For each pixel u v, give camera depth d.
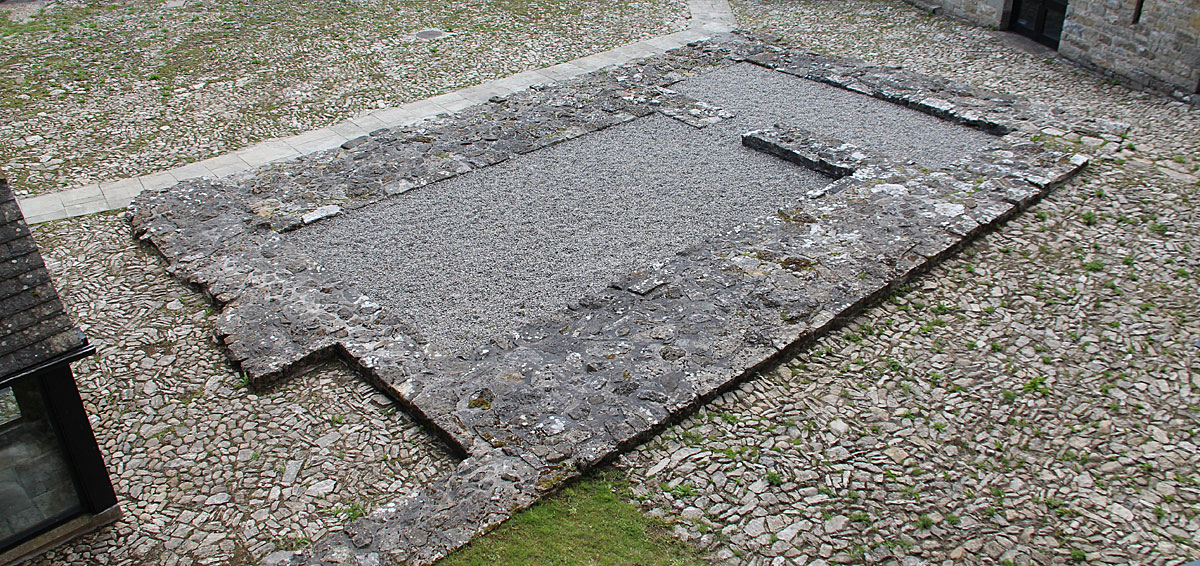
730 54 16.84
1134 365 8.34
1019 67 15.80
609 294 9.41
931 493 7.06
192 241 11.07
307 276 10.20
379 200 12.05
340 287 9.97
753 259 9.81
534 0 21.33
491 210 11.72
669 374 8.14
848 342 8.77
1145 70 14.53
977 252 10.11
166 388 8.69
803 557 6.54
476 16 20.39
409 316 9.62
